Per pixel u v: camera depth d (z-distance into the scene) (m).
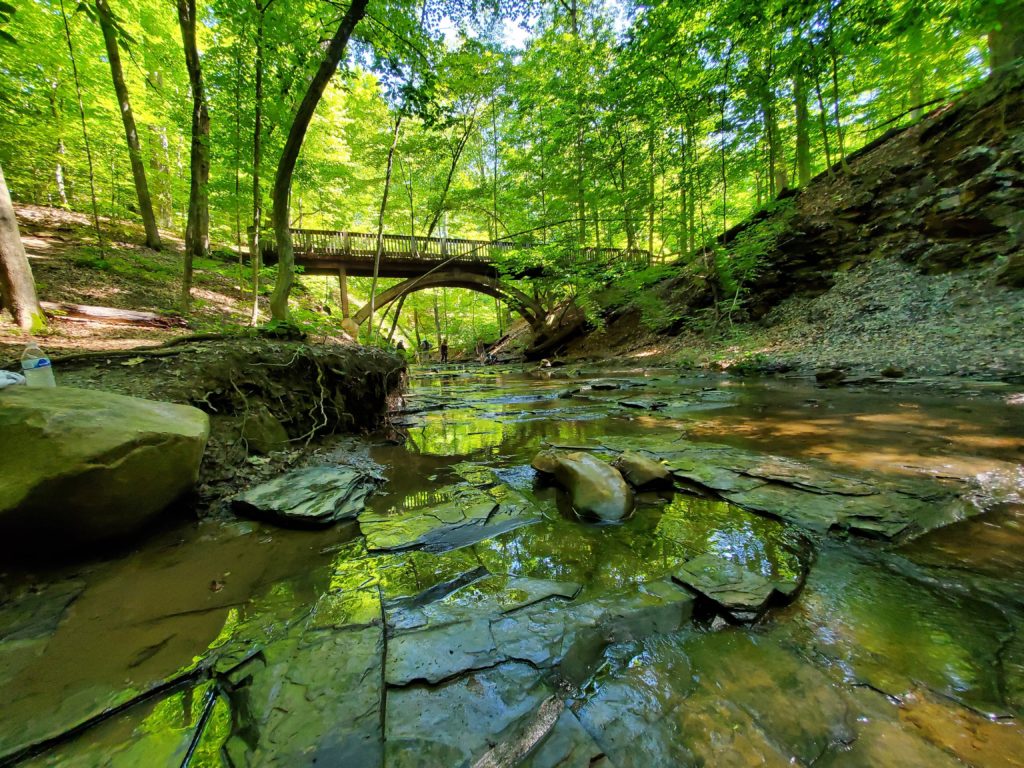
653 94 12.37
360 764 0.98
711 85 11.49
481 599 1.66
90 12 3.38
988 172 8.32
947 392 5.37
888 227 10.23
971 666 1.21
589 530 2.28
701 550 1.98
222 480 2.88
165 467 2.19
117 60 10.11
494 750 1.02
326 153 17.81
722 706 1.12
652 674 1.25
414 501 2.81
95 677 1.29
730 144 13.75
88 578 1.86
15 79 10.00
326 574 1.89
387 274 17.17
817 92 11.56
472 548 2.12
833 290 10.59
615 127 15.07
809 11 8.90
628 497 2.54
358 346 6.15
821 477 2.77
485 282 18.41
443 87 9.57
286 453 3.56
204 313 8.27
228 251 13.22
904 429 3.87
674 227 16.55
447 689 1.20
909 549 1.87
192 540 2.26
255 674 1.29
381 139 18.02
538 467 3.36
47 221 11.55
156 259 10.95
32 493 1.74
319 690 1.21
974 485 2.49
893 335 8.03
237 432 3.31
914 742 0.98
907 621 1.42
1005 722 1.02
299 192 14.23
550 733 1.06
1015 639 1.30
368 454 4.13
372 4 5.91
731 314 12.77
